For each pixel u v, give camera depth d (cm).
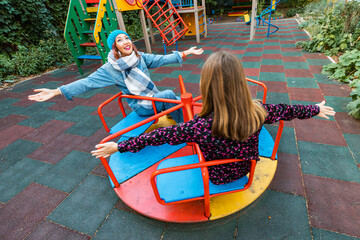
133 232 169
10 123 355
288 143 243
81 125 330
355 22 495
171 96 244
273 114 122
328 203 174
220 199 172
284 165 213
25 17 641
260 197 184
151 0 702
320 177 197
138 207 175
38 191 217
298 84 383
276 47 628
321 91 351
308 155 223
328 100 321
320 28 594
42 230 178
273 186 192
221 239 158
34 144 295
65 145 286
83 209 192
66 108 390
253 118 108
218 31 983
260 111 113
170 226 170
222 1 1803
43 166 251
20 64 579
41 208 197
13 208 200
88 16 602
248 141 120
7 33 619
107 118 343
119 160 224
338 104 308
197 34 781
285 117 127
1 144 301
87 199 202
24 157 270
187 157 167
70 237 170
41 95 185
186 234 164
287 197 182
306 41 609
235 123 104
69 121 345
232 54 102
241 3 1709
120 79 224
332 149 228
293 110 127
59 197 207
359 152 221
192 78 466
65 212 191
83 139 296
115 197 200
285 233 157
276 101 336
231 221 168
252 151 125
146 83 231
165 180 155
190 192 144
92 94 440
